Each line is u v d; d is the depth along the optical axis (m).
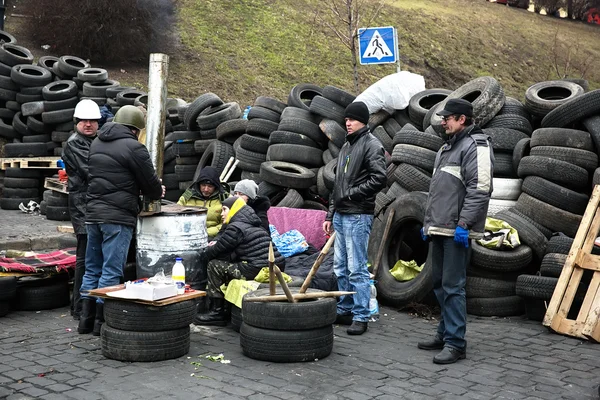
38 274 6.78
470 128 5.40
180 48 20.02
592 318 5.95
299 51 22.05
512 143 7.87
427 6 28.89
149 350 5.12
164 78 6.37
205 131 11.48
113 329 5.19
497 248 6.92
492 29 28.48
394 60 10.51
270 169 9.31
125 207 5.73
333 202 6.36
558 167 7.11
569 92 8.45
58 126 13.80
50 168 13.37
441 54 24.73
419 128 9.20
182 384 4.63
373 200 6.10
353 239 6.08
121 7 18.25
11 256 7.53
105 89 13.85
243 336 5.32
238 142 10.75
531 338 6.05
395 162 8.15
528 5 33.56
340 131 9.57
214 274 6.31
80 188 6.25
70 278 7.04
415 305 6.92
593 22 34.00
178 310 5.21
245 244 6.26
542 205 7.09
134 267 6.63
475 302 6.94
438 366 5.16
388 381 4.78
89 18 18.22
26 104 13.91
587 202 7.02
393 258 7.72
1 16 17.64
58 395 4.39
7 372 4.85
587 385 4.77
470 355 5.48
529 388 4.68
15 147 13.70
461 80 23.80
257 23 22.80
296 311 5.15
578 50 28.88
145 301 5.07
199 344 5.68
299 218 8.38
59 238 9.48
